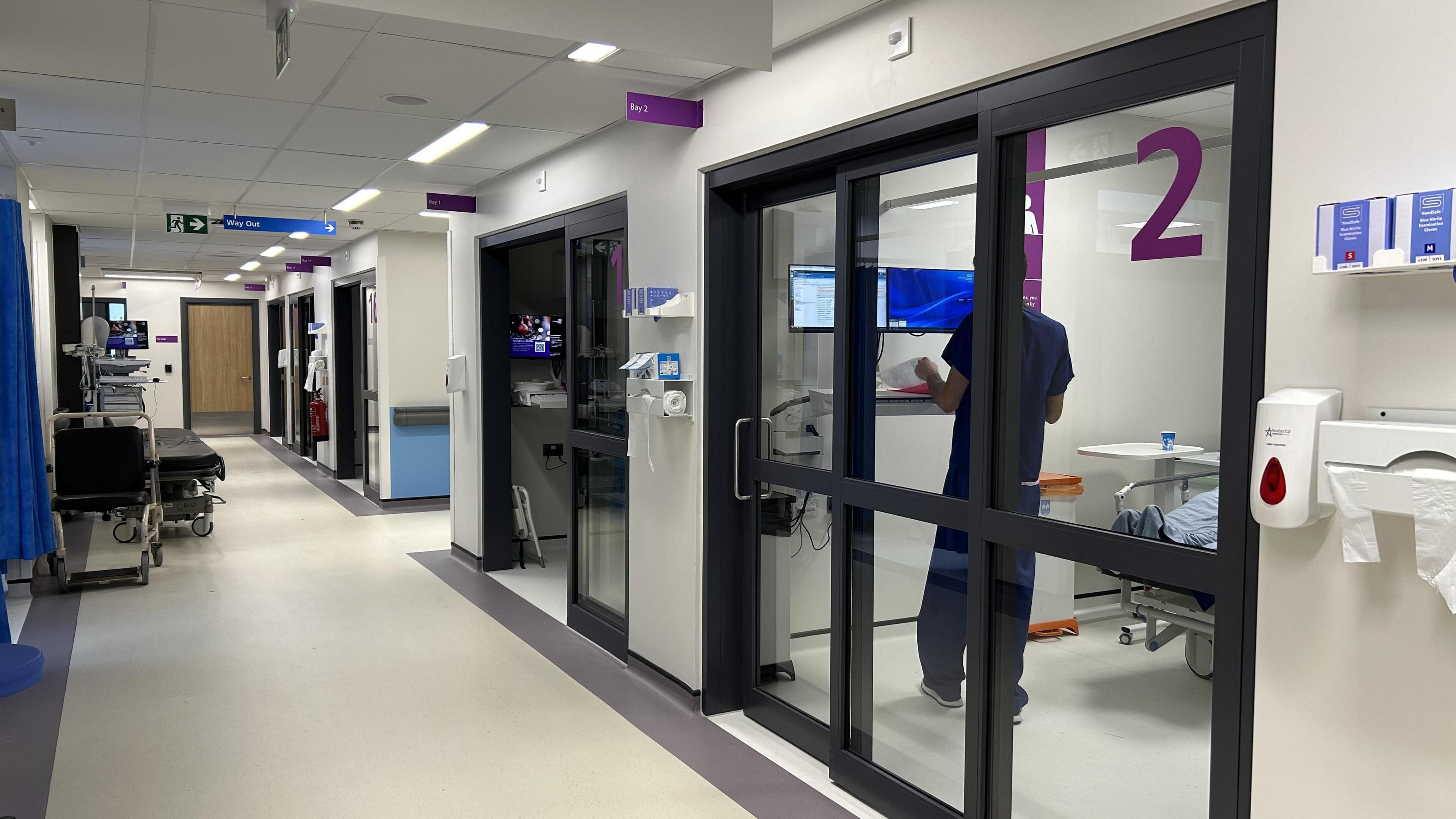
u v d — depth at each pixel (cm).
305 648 454
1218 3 183
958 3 244
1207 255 196
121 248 977
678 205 376
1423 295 154
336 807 295
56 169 538
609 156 432
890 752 300
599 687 406
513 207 549
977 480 255
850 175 302
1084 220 223
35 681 399
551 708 380
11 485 406
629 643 429
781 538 356
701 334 365
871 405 302
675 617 390
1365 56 160
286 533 741
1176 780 211
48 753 331
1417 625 157
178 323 1477
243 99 383
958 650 271
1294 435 161
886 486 293
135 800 297
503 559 626
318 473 1084
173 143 467
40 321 695
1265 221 180
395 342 857
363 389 953
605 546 471
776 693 364
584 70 338
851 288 308
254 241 916
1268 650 180
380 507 859
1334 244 155
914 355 283
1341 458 155
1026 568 246
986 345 249
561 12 247
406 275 858
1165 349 205
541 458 744
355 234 865
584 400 490
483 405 614
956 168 264
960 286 264
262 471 1098
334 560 649
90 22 292
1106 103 212
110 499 570
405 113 405
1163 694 212
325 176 560
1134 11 200
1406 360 157
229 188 603
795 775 323
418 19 236
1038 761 246
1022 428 244
